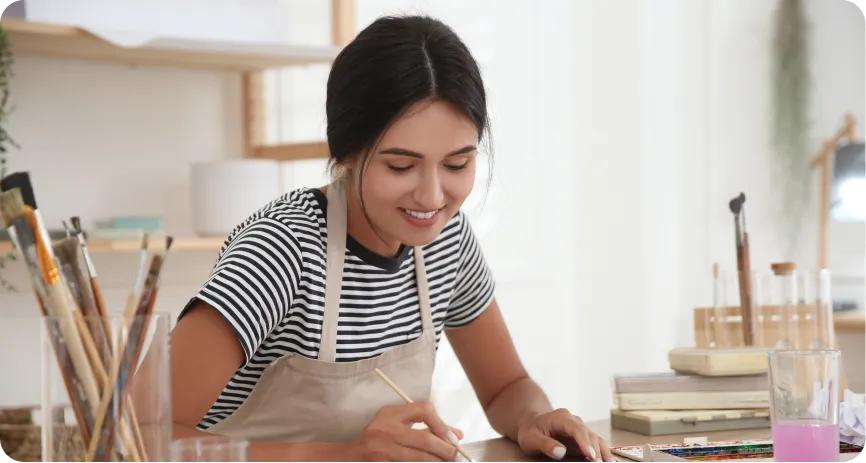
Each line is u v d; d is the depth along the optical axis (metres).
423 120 1.22
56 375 0.89
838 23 3.27
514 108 3.63
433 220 1.28
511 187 3.62
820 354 1.13
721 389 1.57
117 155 2.79
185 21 2.51
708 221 3.61
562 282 3.78
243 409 1.41
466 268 1.62
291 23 3.05
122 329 0.89
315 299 1.39
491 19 3.57
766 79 3.45
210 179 2.64
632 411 1.56
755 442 1.40
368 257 1.43
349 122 1.26
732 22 3.54
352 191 1.38
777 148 3.42
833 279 3.29
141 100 2.82
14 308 2.64
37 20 2.32
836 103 3.28
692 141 3.65
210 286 1.26
